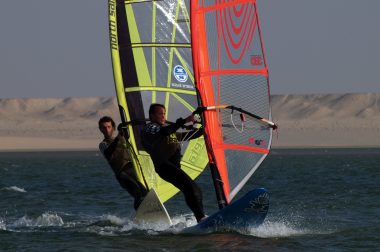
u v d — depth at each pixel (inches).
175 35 2234.3
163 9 2231.8
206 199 3179.1
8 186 4215.1
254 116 1914.4
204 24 1887.3
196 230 1955.0
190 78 2235.5
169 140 1909.4
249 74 1937.7
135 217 2078.0
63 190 3838.6
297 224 2236.7
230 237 1908.2
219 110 1895.9
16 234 2076.8
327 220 2367.1
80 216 2549.2
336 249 1851.6
